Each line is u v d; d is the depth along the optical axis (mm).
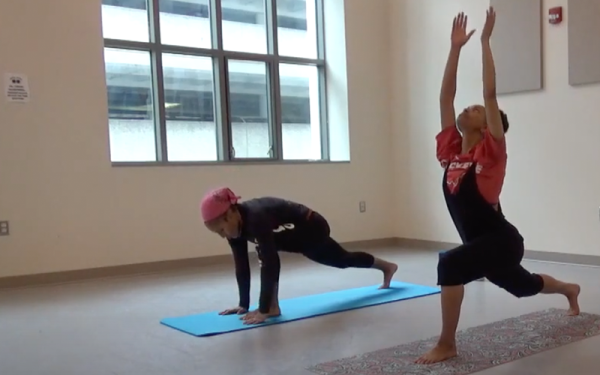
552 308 3240
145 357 2646
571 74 4789
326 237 3529
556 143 4945
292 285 4281
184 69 5637
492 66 2316
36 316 3562
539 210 5098
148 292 4227
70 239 4828
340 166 6254
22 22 4645
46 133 4742
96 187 4945
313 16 6508
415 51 6242
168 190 5273
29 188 4672
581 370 2248
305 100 6438
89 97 4926
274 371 2367
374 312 3326
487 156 2365
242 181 5664
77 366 2561
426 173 6207
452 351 2408
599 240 4707
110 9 5270
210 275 4883
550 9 4902
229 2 5887
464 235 2473
